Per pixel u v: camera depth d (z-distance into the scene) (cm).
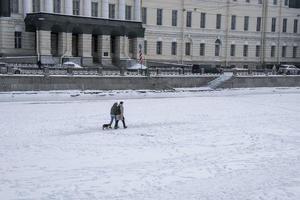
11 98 4484
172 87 5881
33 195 1602
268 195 1644
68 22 6994
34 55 6975
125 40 7869
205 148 2489
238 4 9831
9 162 2078
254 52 10238
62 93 4809
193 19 9231
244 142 2700
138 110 4122
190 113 4022
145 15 8594
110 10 8050
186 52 9238
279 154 2362
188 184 1769
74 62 6931
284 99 5603
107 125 3102
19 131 2944
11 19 6919
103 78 5262
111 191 1662
